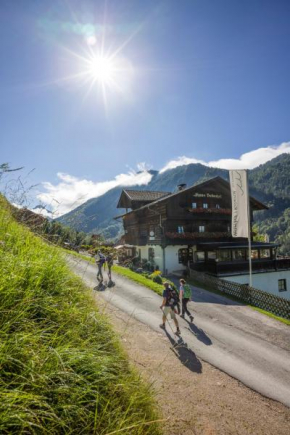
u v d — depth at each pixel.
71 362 2.09
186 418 4.25
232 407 4.83
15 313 2.19
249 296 15.55
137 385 2.90
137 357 5.88
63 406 1.80
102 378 2.19
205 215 25.91
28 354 1.94
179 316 10.34
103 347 2.93
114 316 8.38
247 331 9.41
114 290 11.44
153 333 7.83
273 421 4.60
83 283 4.19
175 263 25.12
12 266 2.53
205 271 22.66
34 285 2.63
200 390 5.20
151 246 27.58
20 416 1.51
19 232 3.71
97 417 2.09
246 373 6.21
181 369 5.93
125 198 33.38
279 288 23.73
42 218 4.09
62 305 2.83
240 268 22.03
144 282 14.07
